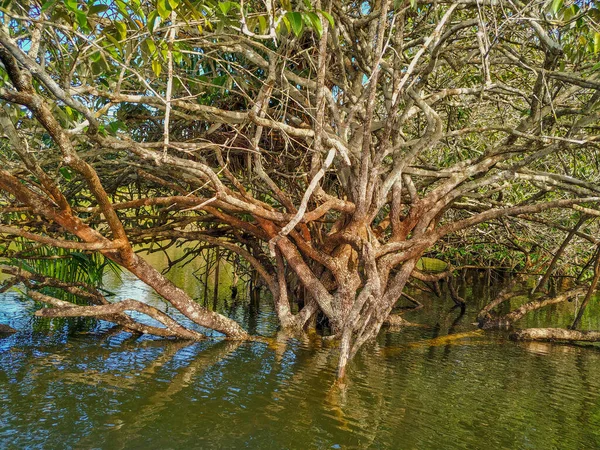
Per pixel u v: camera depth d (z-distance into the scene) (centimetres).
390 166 934
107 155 1093
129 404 563
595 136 838
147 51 634
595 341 991
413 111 906
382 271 923
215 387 625
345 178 934
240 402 583
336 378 678
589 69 865
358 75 950
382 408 588
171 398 585
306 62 945
